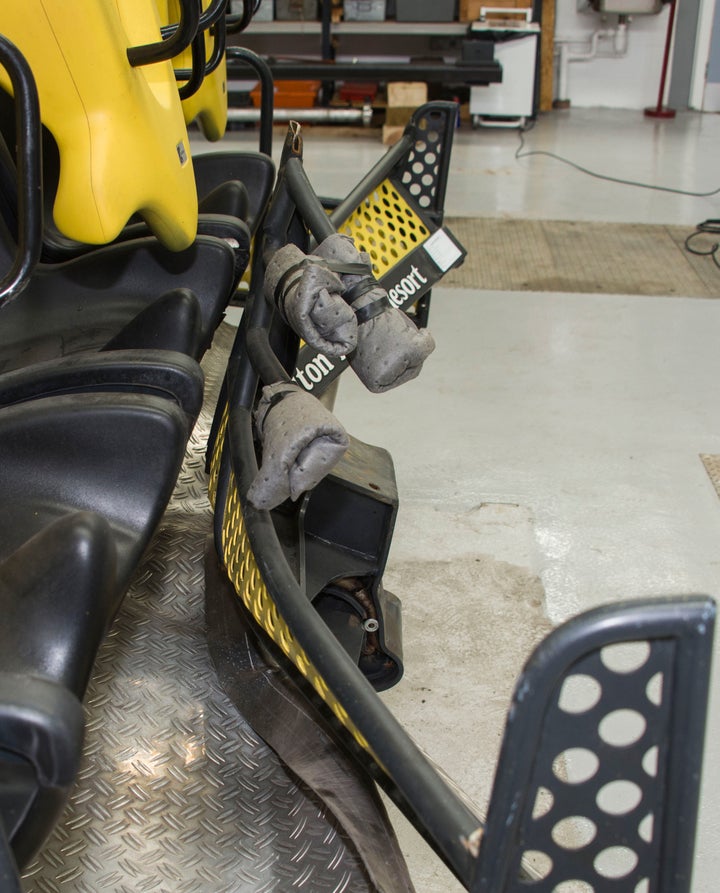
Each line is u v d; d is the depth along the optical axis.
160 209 1.42
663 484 2.54
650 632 0.60
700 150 6.45
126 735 1.31
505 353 3.32
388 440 2.72
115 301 1.73
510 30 6.68
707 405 2.98
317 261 1.13
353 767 1.19
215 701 1.36
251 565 1.19
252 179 2.26
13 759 0.70
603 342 3.42
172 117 1.54
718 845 1.54
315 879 1.15
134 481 1.11
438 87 7.36
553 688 0.61
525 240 4.53
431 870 1.47
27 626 0.83
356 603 1.60
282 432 0.97
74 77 1.26
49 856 1.17
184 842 1.19
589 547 2.27
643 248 4.43
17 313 1.73
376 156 6.05
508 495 2.47
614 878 0.69
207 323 1.71
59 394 1.23
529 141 6.72
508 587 2.12
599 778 0.65
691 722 0.62
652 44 7.81
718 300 3.82
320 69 6.54
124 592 1.05
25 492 1.11
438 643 1.95
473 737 1.73
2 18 1.22
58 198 1.33
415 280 1.82
